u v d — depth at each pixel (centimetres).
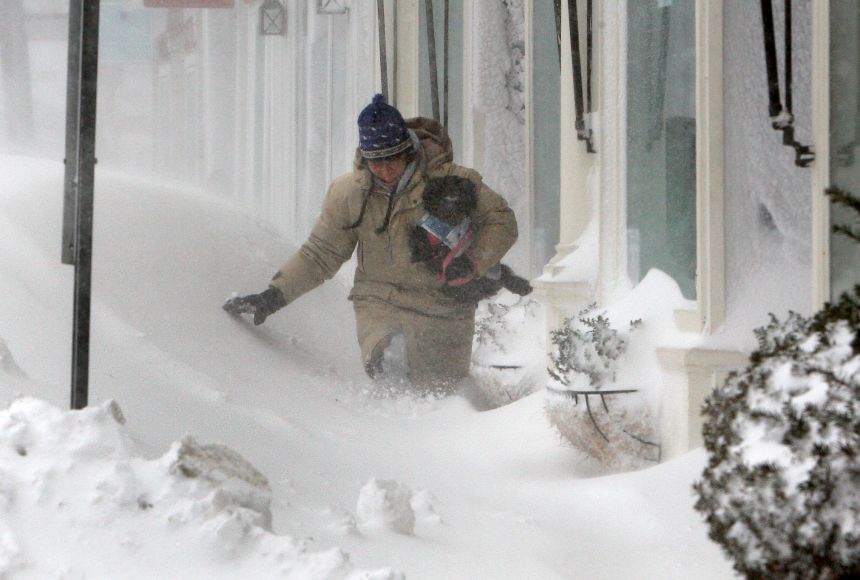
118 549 964
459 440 2028
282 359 2497
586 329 1956
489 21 3216
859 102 1438
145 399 1666
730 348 1680
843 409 972
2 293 1864
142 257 2534
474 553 1223
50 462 1032
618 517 1457
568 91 2322
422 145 2580
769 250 1753
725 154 1734
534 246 2870
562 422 1859
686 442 1692
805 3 1756
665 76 1911
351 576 943
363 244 2605
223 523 976
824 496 955
